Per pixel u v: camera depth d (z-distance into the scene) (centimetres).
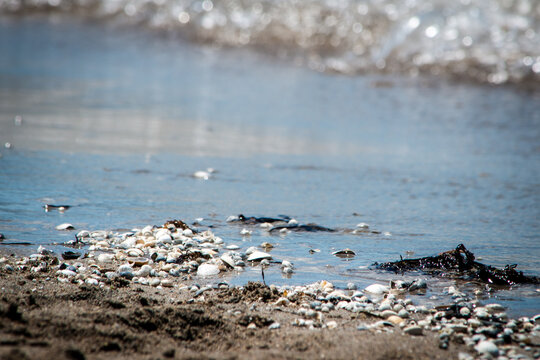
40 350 1221
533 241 2233
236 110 4762
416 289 1794
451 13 7206
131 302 1579
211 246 2094
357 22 7644
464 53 6638
